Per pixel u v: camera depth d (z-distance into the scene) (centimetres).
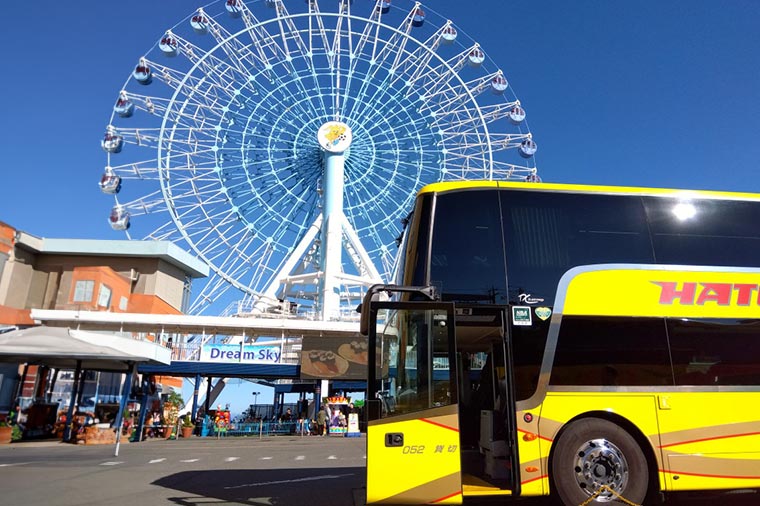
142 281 4325
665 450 717
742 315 780
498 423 769
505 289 755
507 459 733
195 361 3353
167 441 2619
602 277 774
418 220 805
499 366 774
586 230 805
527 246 785
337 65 4494
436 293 742
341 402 3316
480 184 830
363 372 3328
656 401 730
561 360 733
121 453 1781
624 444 715
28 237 4041
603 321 752
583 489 702
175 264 4616
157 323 3575
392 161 4481
